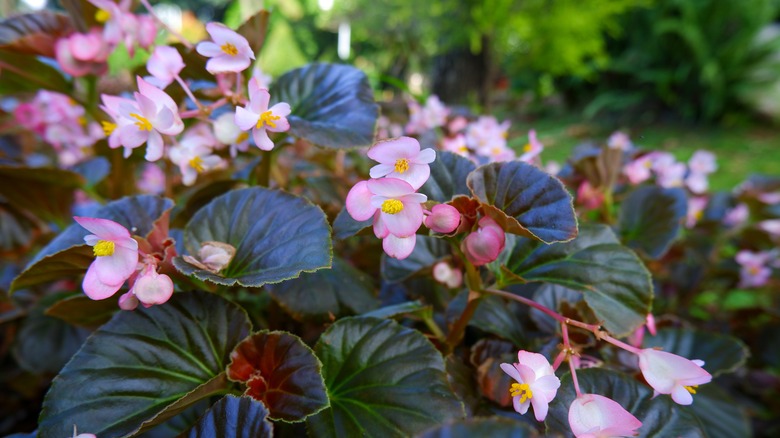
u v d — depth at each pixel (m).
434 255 0.28
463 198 0.19
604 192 0.38
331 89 0.28
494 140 0.37
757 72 2.17
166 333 0.20
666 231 0.36
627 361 0.24
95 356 0.19
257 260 0.21
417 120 0.46
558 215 0.19
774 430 0.44
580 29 1.45
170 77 0.23
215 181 0.30
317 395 0.18
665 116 2.34
